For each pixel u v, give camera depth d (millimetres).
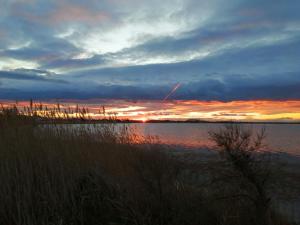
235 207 5992
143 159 7184
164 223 5746
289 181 9922
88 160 7395
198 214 5762
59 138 8156
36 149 7332
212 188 6734
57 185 6344
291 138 35781
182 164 8469
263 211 5699
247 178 5770
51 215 5699
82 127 9391
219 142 5922
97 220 5785
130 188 6312
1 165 6684
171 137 32906
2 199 5898
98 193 6152
